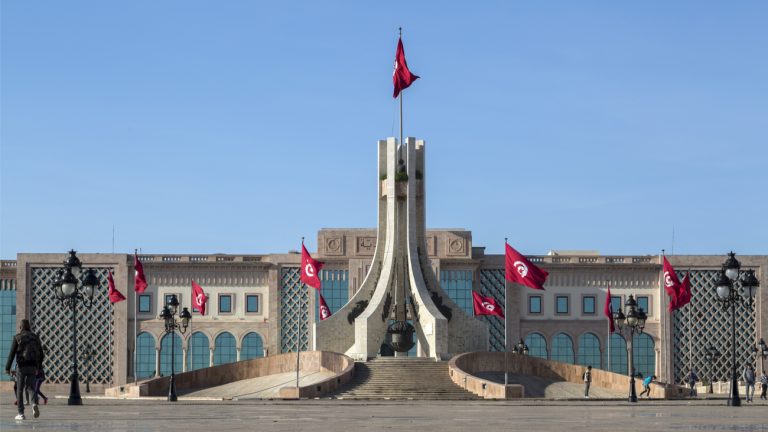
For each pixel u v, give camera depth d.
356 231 110.56
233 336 110.31
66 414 37.31
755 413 40.72
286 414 38.62
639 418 35.50
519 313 111.06
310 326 109.94
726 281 54.22
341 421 33.19
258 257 111.56
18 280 109.06
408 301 90.56
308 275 87.69
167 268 110.81
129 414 37.56
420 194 92.25
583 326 111.62
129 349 109.50
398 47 91.25
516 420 34.00
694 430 28.17
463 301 109.69
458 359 78.50
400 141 91.69
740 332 111.31
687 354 111.19
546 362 83.44
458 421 33.28
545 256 112.31
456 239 109.88
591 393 76.81
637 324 67.06
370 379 75.81
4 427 28.05
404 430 28.19
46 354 108.88
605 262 112.31
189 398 71.94
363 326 87.69
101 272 110.19
